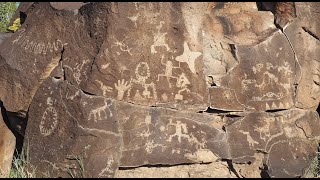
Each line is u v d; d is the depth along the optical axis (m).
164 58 4.23
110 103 4.09
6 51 4.59
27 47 4.50
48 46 4.39
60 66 4.30
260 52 4.52
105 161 3.99
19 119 4.53
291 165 4.44
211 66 4.38
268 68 4.54
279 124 4.53
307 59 4.74
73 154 4.00
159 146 4.14
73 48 4.26
